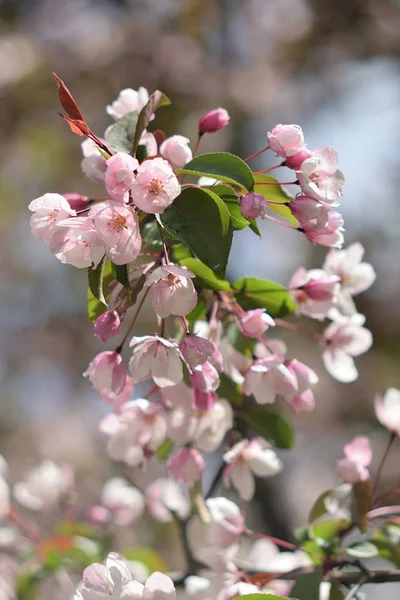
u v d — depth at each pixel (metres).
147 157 1.20
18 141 3.91
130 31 3.85
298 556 1.36
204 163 1.17
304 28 3.87
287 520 3.02
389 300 3.55
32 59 3.89
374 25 3.83
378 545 1.29
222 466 1.35
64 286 4.04
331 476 3.43
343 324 1.35
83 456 3.86
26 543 1.52
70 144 3.88
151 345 1.16
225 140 3.62
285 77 3.84
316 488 3.40
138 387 1.50
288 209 1.23
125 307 1.15
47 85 3.88
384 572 1.26
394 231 3.64
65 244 1.14
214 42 3.90
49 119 3.88
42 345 4.03
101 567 1.16
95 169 1.21
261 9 3.88
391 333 3.51
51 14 4.01
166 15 3.93
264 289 1.26
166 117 3.60
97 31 3.95
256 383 1.21
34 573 1.48
